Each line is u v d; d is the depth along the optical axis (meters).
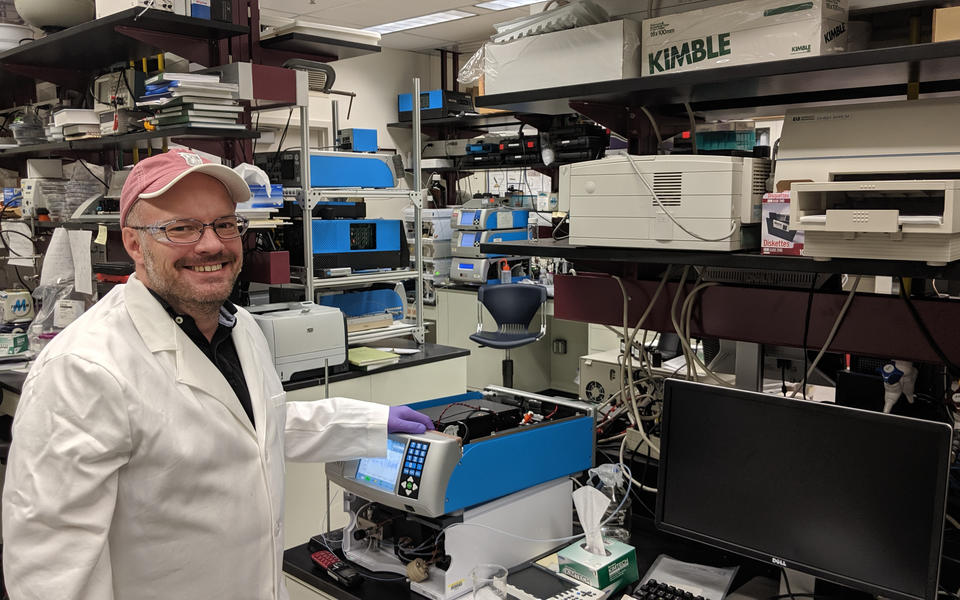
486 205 5.76
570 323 5.55
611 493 1.62
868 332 1.45
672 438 1.46
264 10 5.77
